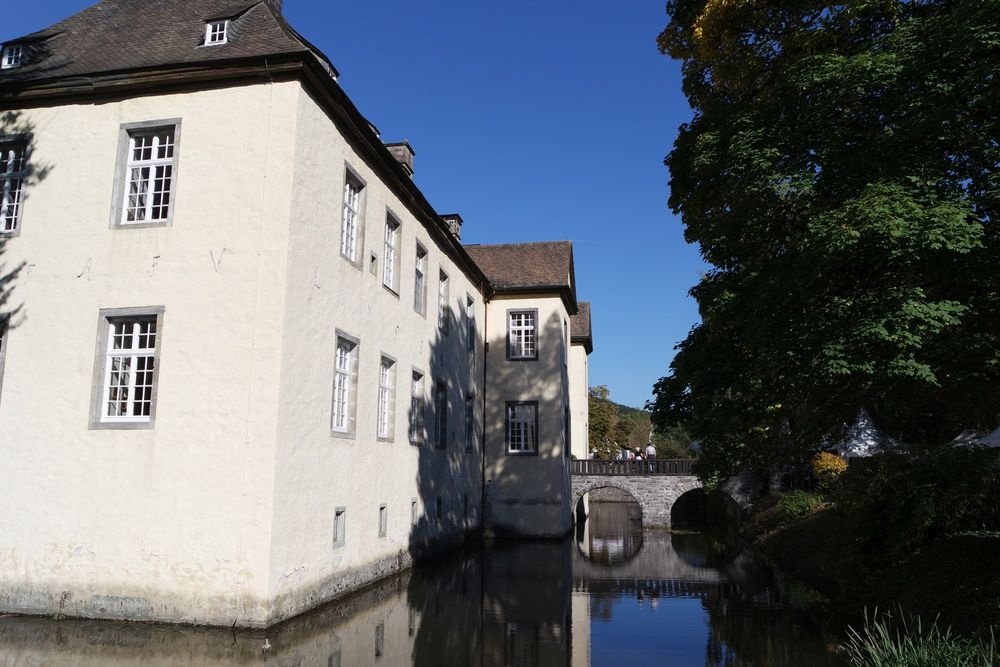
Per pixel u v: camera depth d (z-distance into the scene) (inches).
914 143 388.8
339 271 511.8
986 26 358.3
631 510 1991.9
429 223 738.8
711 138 508.1
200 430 424.8
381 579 585.9
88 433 438.3
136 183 473.4
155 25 523.8
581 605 519.2
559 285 1040.2
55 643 362.6
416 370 697.0
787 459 888.3
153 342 450.9
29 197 475.2
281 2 585.3
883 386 428.1
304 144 458.9
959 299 394.3
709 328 587.2
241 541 407.8
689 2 570.9
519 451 1023.0
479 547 882.1
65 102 482.6
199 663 330.3
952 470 414.6
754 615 487.5
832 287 423.5
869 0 434.9
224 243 442.9
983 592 345.4
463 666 342.3
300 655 347.6
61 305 457.4
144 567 417.1
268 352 425.4
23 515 437.1
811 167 446.3
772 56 522.6
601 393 2856.8
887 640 269.9
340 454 507.5
